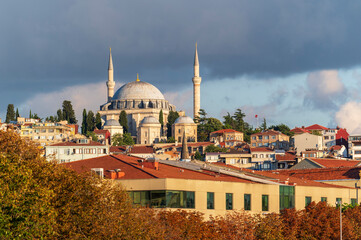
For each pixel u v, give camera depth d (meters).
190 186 111.19
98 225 86.25
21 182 81.12
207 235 98.44
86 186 89.56
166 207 107.44
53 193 83.38
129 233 86.75
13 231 78.62
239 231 105.19
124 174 112.25
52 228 81.62
